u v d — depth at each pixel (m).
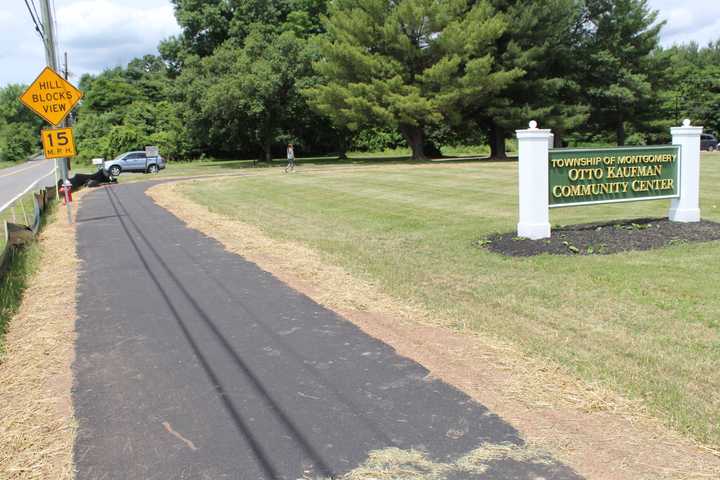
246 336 6.17
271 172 37.81
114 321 6.81
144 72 97.75
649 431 4.02
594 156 10.94
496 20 40.84
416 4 41.84
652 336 5.83
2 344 6.09
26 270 9.47
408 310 6.93
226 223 14.52
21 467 3.77
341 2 45.97
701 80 69.62
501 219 14.17
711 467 3.59
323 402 4.59
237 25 57.56
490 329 6.12
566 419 4.21
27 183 36.47
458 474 3.57
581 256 9.45
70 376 5.25
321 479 3.57
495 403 4.48
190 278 8.84
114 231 13.84
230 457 3.84
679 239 10.50
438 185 23.20
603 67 48.50
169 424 4.31
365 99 41.81
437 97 40.53
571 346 5.59
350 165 43.59
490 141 51.47
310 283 8.34
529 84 44.94
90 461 3.83
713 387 4.65
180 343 6.02
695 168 11.91
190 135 53.44
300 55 49.91
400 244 11.20
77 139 69.81
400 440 3.99
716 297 7.08
